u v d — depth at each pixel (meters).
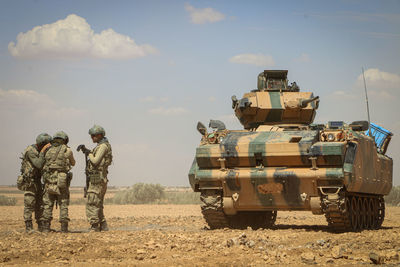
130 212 31.20
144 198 57.53
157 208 37.38
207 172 17.22
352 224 17.11
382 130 21.08
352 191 16.67
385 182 20.25
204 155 17.14
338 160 15.86
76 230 17.91
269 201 16.81
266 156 16.47
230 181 16.81
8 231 17.41
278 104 19.81
